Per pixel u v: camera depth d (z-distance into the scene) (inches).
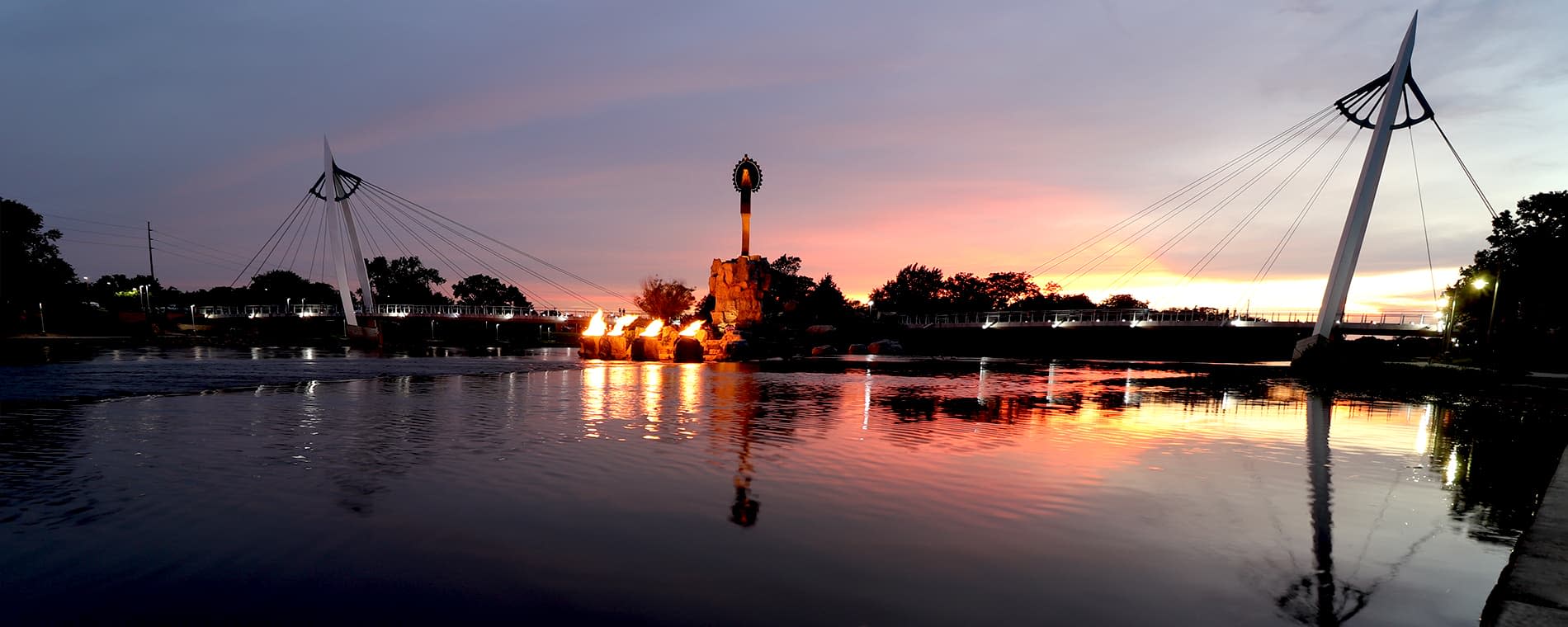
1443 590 270.8
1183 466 508.7
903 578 269.7
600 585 257.4
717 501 375.6
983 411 854.5
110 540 296.8
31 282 3358.8
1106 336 3796.8
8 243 3307.1
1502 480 493.0
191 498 362.9
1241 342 3651.6
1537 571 231.9
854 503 375.2
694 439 581.6
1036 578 271.7
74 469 429.1
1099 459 527.2
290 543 297.0
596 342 2192.4
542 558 284.2
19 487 381.1
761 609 238.8
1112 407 952.3
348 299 4220.0
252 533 309.1
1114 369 2276.1
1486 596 265.0
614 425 659.4
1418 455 596.1
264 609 234.4
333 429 597.6
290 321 4645.7
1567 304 2230.6
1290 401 1125.1
